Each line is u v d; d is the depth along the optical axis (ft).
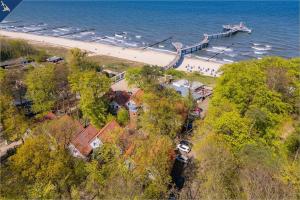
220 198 83.82
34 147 103.45
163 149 118.62
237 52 488.44
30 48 384.27
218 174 93.09
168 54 463.42
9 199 91.86
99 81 172.45
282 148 113.09
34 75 184.65
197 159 122.83
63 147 118.01
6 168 103.55
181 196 100.99
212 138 109.50
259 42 560.20
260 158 93.86
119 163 113.50
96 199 98.58
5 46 352.08
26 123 147.95
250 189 78.59
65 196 98.02
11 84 199.31
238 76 140.77
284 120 133.08
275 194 75.20
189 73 340.18
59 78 202.18
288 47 516.32
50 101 185.68
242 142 108.88
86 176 108.99
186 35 636.07
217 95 143.43
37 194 93.66
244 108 134.10
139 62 413.18
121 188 100.01
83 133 145.89
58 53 443.32
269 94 134.82
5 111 142.00
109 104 188.24
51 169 98.78
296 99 148.46
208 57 456.45
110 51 479.82
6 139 144.87
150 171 111.75
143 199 99.19
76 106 197.67
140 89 204.03
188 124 175.01
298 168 88.43
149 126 142.10
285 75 157.48
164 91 186.29
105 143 131.13
